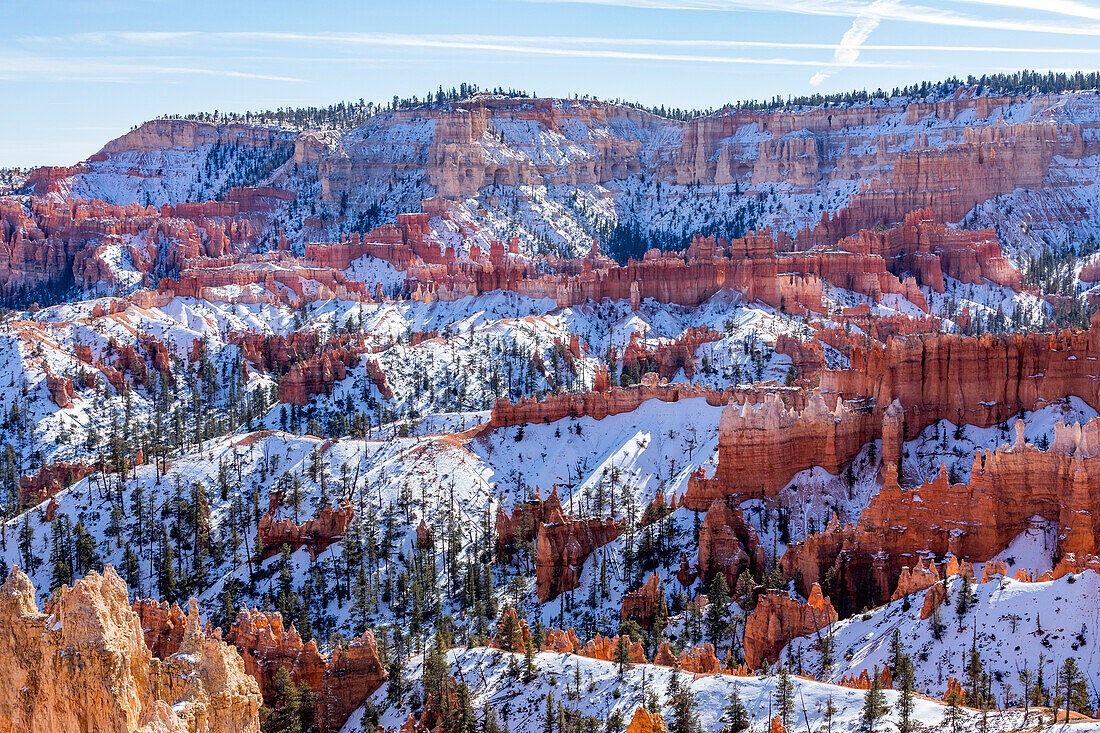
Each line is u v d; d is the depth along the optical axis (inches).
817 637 6141.7
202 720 2984.7
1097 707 5004.9
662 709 5300.2
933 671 5516.7
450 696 5974.4
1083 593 5531.5
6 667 2834.6
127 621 3061.0
